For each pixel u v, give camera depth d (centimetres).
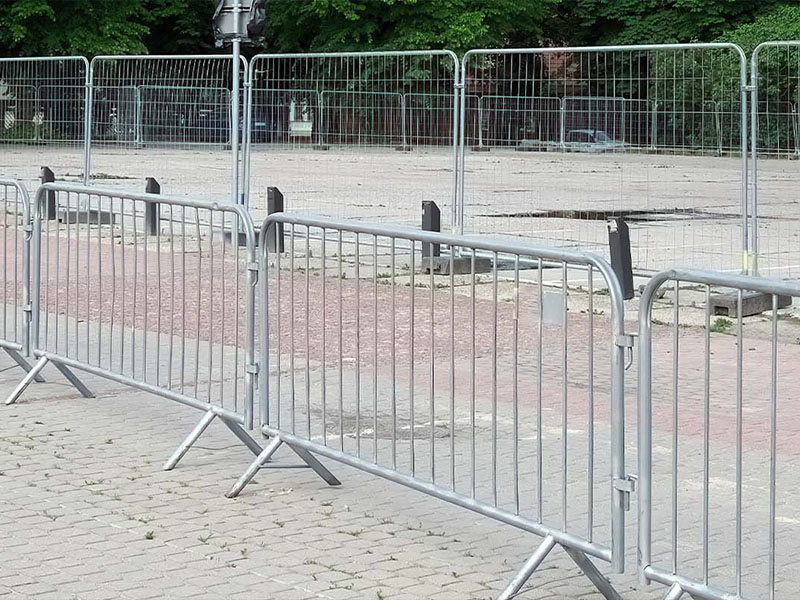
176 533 576
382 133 1477
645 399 473
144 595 498
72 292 1121
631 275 1096
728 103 1188
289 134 1585
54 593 498
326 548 558
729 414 803
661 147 1255
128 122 1775
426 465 670
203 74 1675
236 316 691
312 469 679
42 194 844
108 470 679
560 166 1358
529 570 500
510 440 733
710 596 449
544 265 650
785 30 4931
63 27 4959
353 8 5178
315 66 1537
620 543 485
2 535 570
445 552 555
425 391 837
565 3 5825
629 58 1255
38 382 892
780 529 582
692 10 5550
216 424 785
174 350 902
